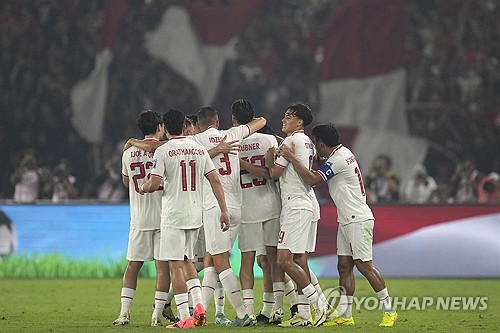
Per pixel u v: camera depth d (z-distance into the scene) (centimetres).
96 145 9131
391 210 6191
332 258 6116
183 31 9469
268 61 9506
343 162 3303
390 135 9088
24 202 6350
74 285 5556
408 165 9006
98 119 9219
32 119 9131
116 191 8100
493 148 9112
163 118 3247
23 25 9369
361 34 9312
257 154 3419
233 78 9444
